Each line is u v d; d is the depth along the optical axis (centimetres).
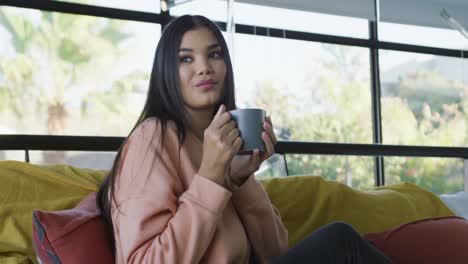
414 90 424
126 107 322
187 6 328
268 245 139
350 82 402
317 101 388
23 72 301
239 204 134
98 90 317
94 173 182
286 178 204
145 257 111
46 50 306
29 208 161
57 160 233
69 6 306
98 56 316
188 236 113
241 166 127
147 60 326
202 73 131
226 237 124
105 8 313
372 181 340
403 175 343
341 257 113
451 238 173
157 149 124
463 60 440
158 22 326
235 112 116
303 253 115
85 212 137
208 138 115
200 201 115
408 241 173
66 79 311
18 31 299
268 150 116
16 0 297
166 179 120
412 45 422
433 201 228
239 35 356
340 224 117
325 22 390
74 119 312
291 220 197
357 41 404
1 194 161
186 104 134
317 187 206
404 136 420
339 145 259
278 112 372
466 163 309
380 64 412
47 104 306
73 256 124
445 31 432
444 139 435
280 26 370
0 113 295
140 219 114
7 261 150
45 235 126
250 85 359
